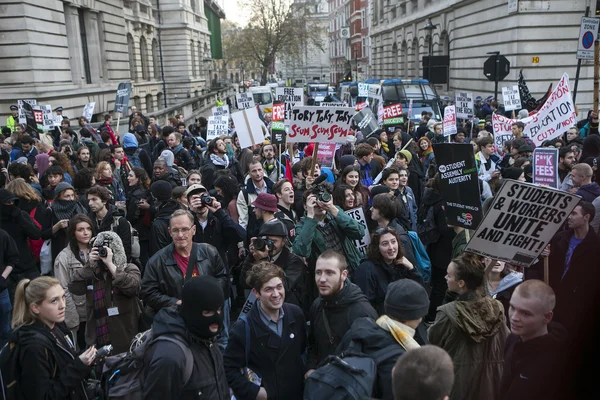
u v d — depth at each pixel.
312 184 6.19
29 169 8.09
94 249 4.71
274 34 60.72
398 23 41.66
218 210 5.67
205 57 53.75
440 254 6.20
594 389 2.34
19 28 18.89
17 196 6.49
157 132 15.29
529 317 3.00
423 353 2.36
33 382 3.39
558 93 8.38
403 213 6.59
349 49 71.00
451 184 4.80
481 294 3.53
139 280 4.78
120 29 29.84
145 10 37.91
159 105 42.12
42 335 3.51
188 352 3.04
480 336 3.25
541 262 4.91
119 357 3.24
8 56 18.98
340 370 2.95
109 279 4.79
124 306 4.78
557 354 2.72
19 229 6.22
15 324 3.58
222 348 5.43
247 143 9.30
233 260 6.19
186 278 4.55
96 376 3.92
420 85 21.73
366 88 19.72
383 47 48.25
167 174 8.16
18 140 11.92
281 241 4.69
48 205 7.77
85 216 5.30
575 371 2.44
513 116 13.68
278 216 5.70
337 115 6.32
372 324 3.29
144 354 3.10
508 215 3.80
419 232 6.43
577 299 2.58
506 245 3.87
